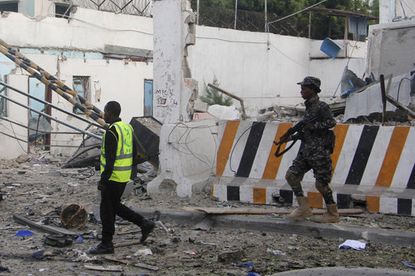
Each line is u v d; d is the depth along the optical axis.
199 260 7.33
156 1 11.31
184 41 11.23
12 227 8.93
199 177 10.78
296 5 38.12
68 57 23.16
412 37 17.19
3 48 15.26
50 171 14.96
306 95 8.28
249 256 7.51
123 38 26.05
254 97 32.25
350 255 7.58
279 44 33.59
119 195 7.59
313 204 9.49
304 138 8.39
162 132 10.70
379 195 9.23
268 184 9.96
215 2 36.91
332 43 34.47
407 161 9.27
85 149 15.24
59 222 9.02
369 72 17.86
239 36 31.30
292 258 7.44
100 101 23.84
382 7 19.53
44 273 6.75
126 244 7.91
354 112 13.77
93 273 6.79
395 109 13.16
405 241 7.96
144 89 26.05
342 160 9.66
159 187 10.71
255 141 10.22
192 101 11.28
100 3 28.38
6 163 16.44
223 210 9.15
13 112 17.91
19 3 28.73
